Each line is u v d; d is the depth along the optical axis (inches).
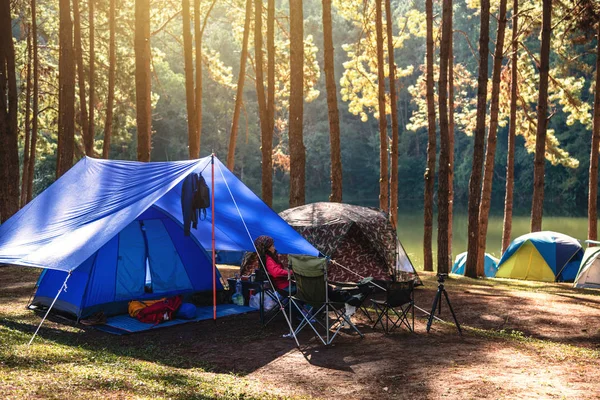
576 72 1589.6
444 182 642.2
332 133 656.4
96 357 261.3
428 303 429.7
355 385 238.8
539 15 847.1
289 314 353.4
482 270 758.5
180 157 2704.2
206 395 212.2
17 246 350.6
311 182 3149.6
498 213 2241.6
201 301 399.9
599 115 750.5
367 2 967.6
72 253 317.4
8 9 669.9
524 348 298.2
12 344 268.5
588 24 778.2
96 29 1081.4
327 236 473.4
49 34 1186.0
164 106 2623.0
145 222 394.6
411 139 2982.3
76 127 1157.7
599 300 465.1
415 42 2810.0
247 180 2930.6
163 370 249.6
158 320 352.2
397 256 497.0
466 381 240.4
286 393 227.6
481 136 639.1
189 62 761.0
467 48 2442.2
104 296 367.9
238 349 296.0
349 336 319.6
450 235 844.0
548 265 701.3
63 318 367.2
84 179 403.2
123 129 1261.1
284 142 2581.2
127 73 1126.4
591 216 752.3
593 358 283.6
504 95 1000.2
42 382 206.8
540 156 723.4
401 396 224.1
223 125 2807.6
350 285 324.8
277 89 1112.2
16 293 446.3
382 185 805.9
